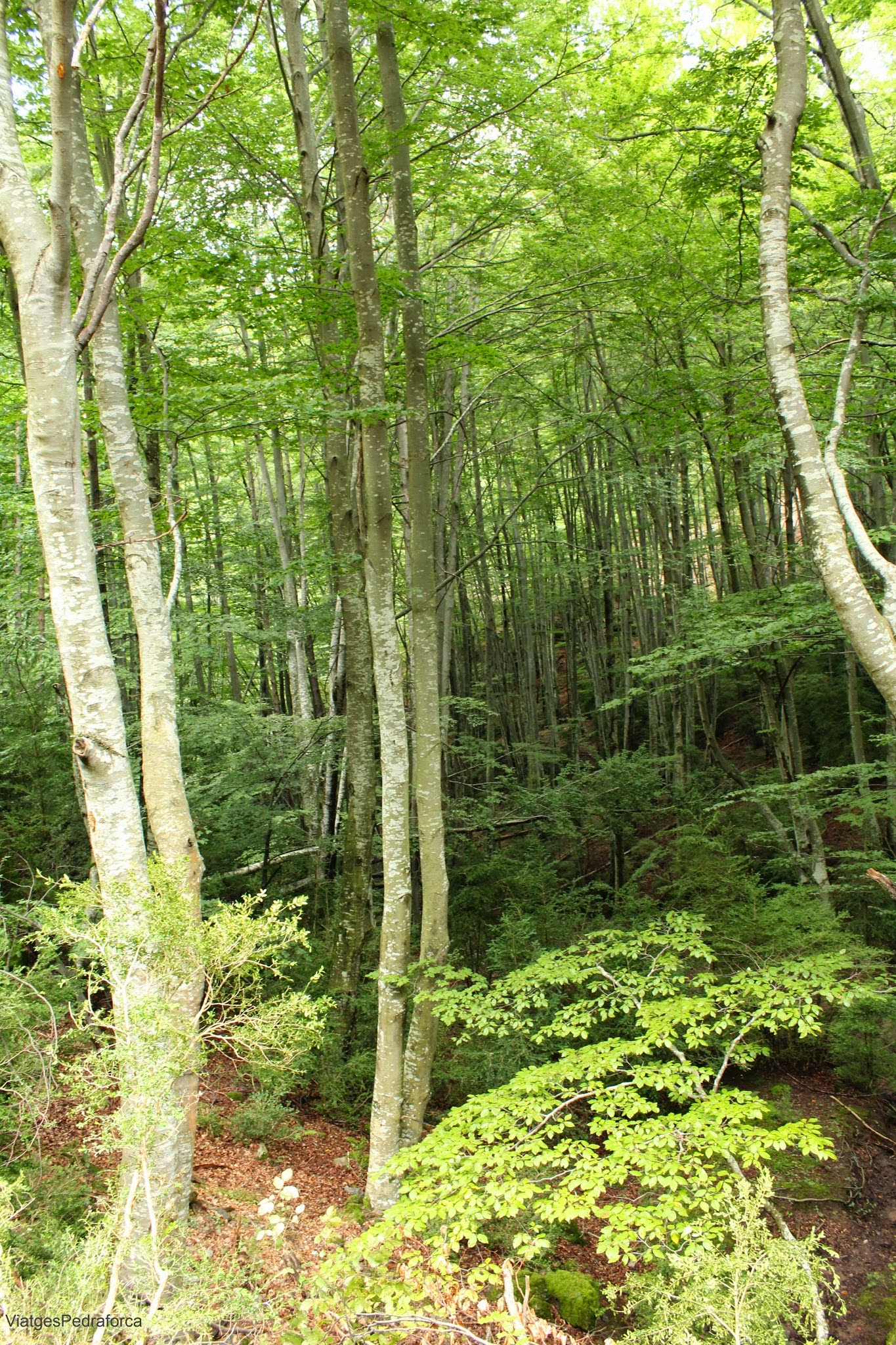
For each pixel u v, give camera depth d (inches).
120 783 162.6
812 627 331.0
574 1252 264.2
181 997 163.2
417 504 290.4
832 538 205.0
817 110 313.6
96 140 340.2
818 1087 350.6
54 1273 126.9
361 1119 323.0
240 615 497.0
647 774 506.3
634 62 368.5
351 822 372.2
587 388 612.4
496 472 691.4
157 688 209.3
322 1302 125.9
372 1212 250.4
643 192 403.2
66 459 158.9
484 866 458.6
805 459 212.5
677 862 415.2
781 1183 299.7
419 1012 270.7
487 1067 317.1
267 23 386.6
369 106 404.5
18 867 319.3
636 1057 340.2
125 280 296.7
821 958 223.9
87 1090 136.0
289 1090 310.5
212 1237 203.6
